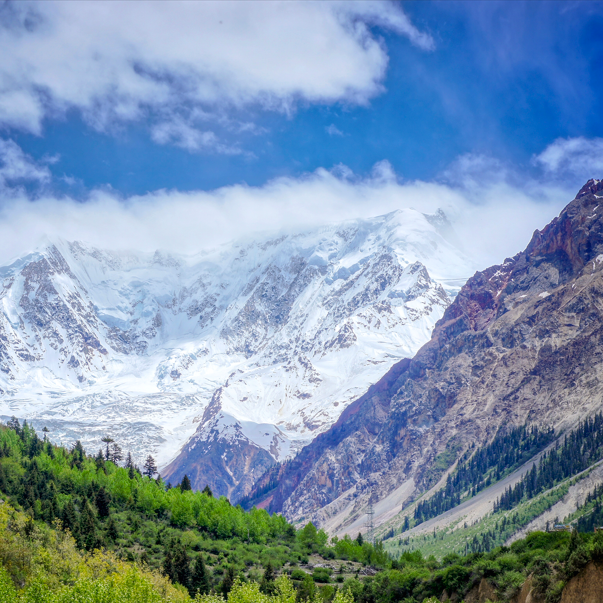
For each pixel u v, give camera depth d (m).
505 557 141.62
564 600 110.94
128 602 120.44
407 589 159.25
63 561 147.88
